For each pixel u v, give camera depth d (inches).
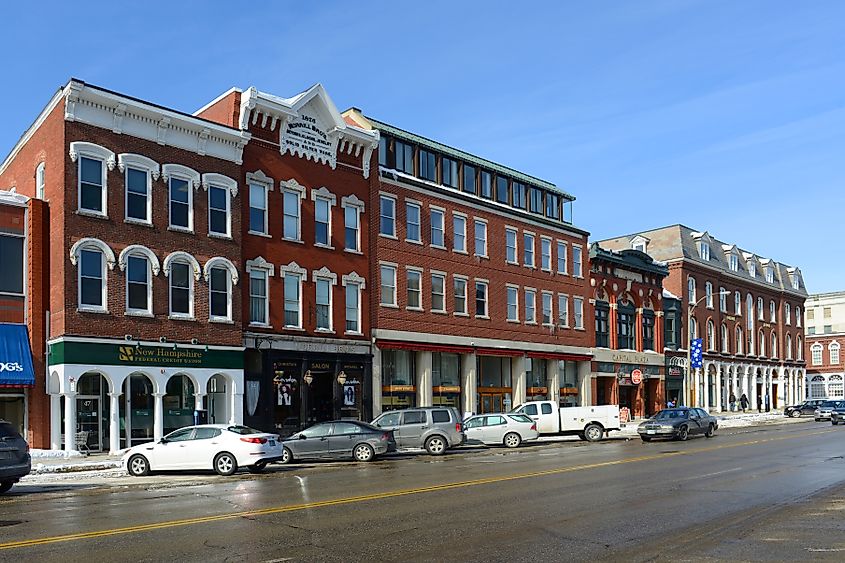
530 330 1969.7
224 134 1316.4
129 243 1194.0
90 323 1139.9
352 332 1537.9
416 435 1202.6
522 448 1295.5
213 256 1293.1
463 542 455.8
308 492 695.7
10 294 1153.4
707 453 1090.7
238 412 1298.0
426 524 515.2
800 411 2632.9
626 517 539.2
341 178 1547.7
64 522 540.4
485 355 1839.3
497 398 1879.9
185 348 1235.2
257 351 1348.4
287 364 1411.2
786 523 509.7
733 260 3026.6
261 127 1411.2
